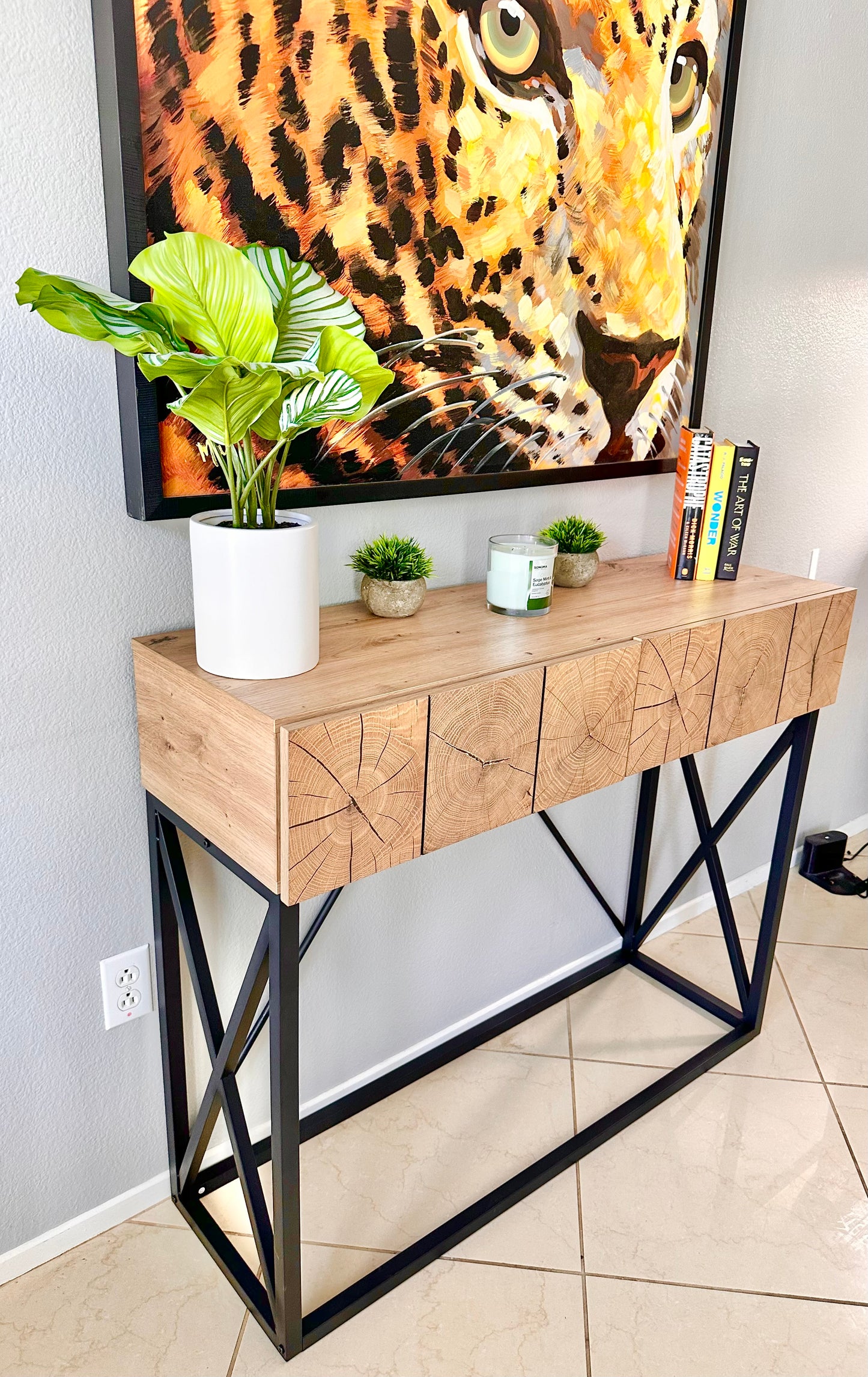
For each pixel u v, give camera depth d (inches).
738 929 89.4
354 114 45.4
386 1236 56.4
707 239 65.5
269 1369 48.9
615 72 55.8
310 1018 62.1
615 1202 59.9
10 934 47.9
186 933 49.7
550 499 63.9
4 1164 51.3
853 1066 72.4
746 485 63.6
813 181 72.6
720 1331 51.9
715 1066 71.8
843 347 81.5
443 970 69.5
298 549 40.7
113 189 40.2
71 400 42.5
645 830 79.7
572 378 60.1
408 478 53.9
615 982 81.0
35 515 42.9
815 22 67.6
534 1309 52.8
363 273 48.3
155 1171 58.2
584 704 49.0
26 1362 48.8
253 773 39.2
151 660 45.1
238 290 34.1
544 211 54.9
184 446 44.9
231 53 40.9
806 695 64.5
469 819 45.6
